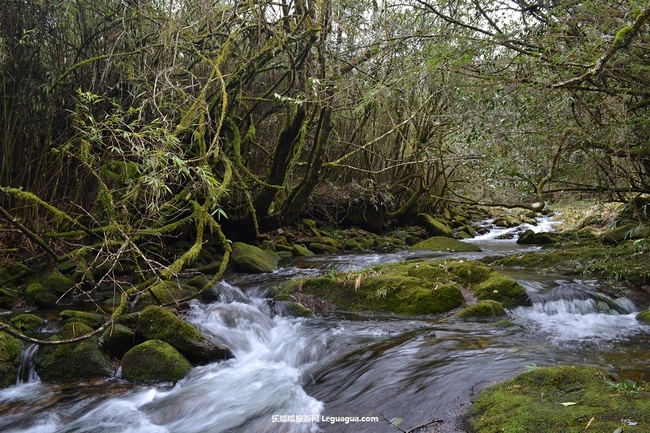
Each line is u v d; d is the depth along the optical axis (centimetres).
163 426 383
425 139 1091
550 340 470
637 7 439
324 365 458
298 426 349
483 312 558
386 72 732
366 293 632
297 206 1046
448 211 1656
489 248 1132
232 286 735
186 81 843
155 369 458
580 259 750
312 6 785
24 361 471
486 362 401
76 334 480
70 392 438
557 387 323
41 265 696
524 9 610
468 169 980
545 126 638
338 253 1091
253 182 966
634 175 785
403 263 746
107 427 383
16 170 728
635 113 580
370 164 1260
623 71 525
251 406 391
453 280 654
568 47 540
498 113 680
